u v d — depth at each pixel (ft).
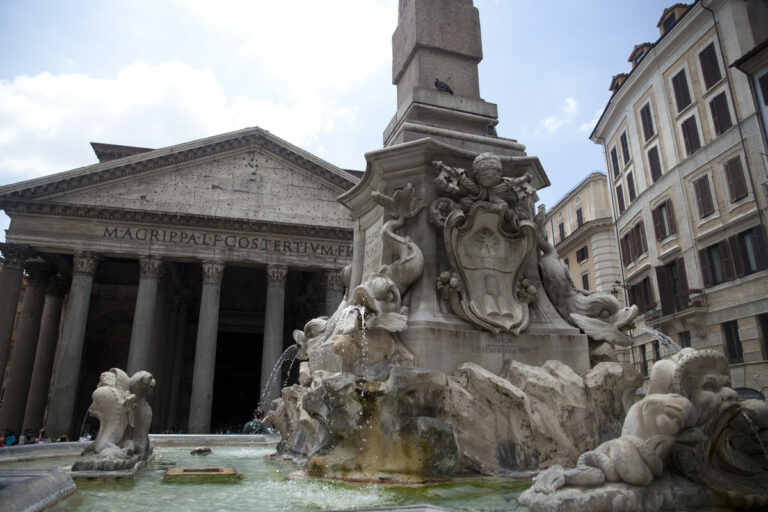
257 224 111.86
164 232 109.09
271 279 111.14
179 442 33.83
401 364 15.79
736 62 71.20
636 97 95.86
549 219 143.02
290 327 149.79
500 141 21.18
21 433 104.37
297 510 10.53
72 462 22.45
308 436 19.53
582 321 19.01
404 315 16.58
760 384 67.15
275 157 120.78
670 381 10.96
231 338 152.35
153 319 104.83
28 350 111.96
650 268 90.74
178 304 134.82
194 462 21.36
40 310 115.85
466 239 18.24
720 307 74.13
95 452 17.15
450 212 18.37
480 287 17.90
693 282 79.77
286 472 17.24
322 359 20.39
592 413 15.94
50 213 105.29
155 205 111.55
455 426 15.10
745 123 72.18
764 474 10.91
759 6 74.64
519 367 16.57
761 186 69.36
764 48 67.87
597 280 117.29
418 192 18.79
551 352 17.85
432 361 16.24
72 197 108.17
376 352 16.26
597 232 118.01
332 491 12.42
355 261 22.50
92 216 106.63
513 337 17.67
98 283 143.02
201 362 102.73
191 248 108.99
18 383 109.40
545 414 15.64
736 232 72.69
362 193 22.04
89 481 15.03
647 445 10.04
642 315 93.40
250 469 18.28
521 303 18.35
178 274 131.95
